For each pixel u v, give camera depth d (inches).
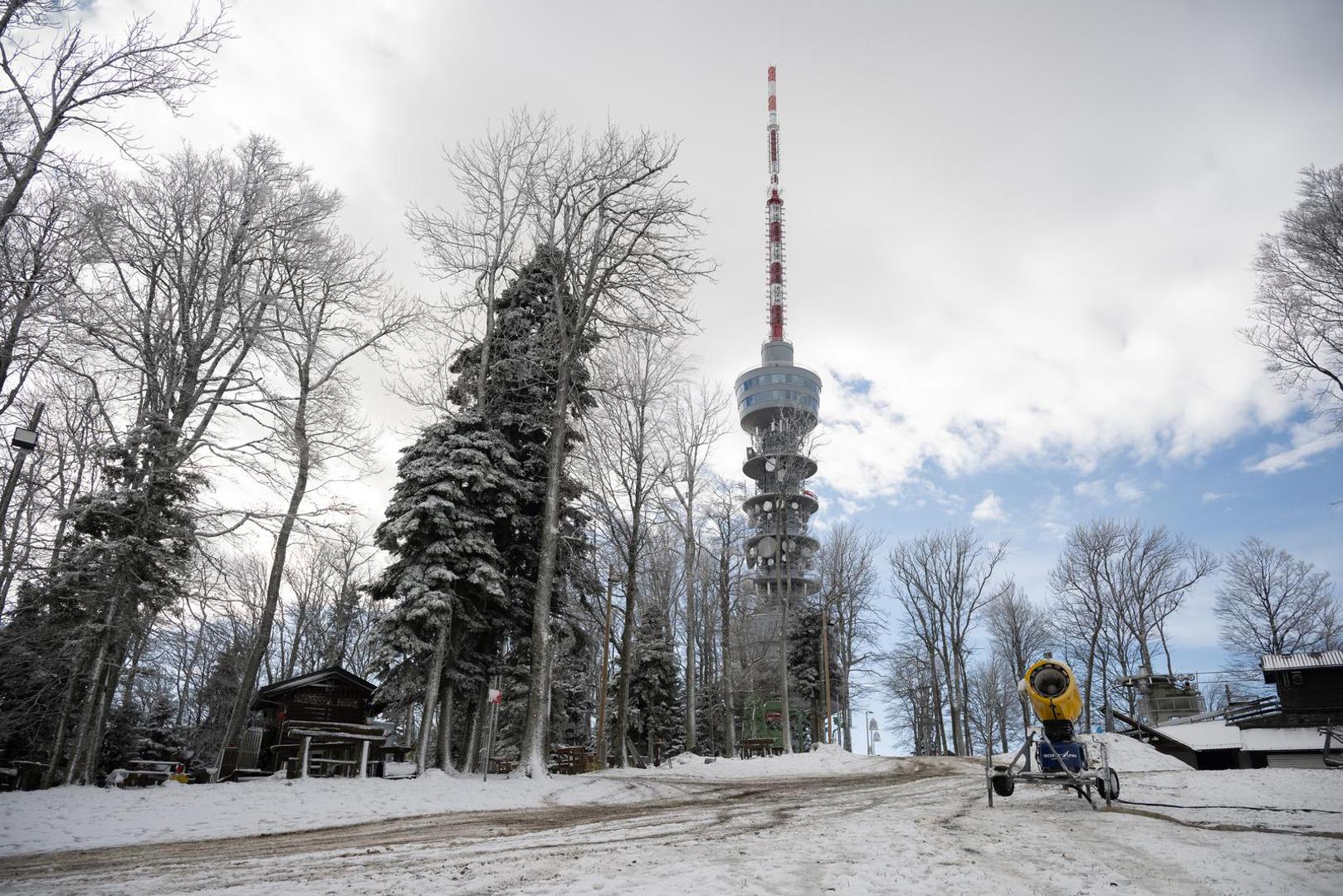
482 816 541.0
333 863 313.3
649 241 1011.3
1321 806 450.6
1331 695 1133.7
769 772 1069.1
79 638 723.4
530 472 1042.7
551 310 1088.2
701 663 2159.2
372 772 866.8
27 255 603.5
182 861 334.0
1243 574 1989.4
